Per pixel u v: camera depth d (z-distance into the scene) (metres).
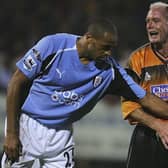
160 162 21.59
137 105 21.27
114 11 59.44
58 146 20.55
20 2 60.94
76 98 20.05
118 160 42.91
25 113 20.33
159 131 20.72
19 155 20.39
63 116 20.17
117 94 20.75
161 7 21.09
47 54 19.53
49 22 58.31
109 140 42.84
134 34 56.94
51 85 19.92
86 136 42.81
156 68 21.22
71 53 19.61
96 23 19.52
